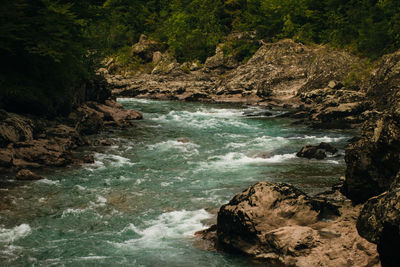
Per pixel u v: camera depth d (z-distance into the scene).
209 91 48.88
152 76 61.16
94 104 27.62
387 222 6.07
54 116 21.62
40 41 18.80
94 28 30.95
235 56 61.66
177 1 82.50
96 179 13.69
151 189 12.66
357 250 6.82
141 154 17.59
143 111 34.31
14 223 9.91
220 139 21.52
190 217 10.34
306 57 46.88
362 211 7.20
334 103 29.28
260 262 7.42
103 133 22.47
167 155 17.45
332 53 42.66
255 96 44.31
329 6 53.66
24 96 19.41
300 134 22.80
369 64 38.94
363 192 8.09
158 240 8.94
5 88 18.95
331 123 25.36
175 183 13.31
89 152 17.59
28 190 12.33
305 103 37.59
